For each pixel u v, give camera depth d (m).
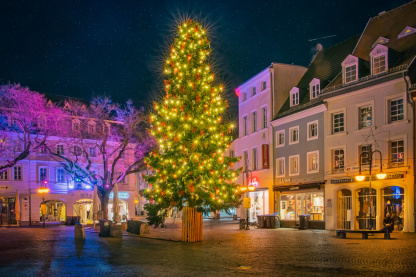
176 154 21.00
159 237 24.77
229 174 21.80
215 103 21.61
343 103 33.09
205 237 24.44
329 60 39.38
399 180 28.50
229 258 14.80
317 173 35.38
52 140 52.41
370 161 25.58
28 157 51.22
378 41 33.62
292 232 29.14
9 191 49.88
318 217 34.84
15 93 42.09
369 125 31.20
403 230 28.03
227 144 21.94
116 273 12.01
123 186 57.69
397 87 29.12
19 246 20.45
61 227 39.72
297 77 43.22
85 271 12.46
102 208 43.62
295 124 38.38
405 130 28.47
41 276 11.73
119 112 44.38
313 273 11.35
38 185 51.59
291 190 37.91
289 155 39.06
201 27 21.67
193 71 21.11
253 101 45.47
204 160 20.70
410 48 30.14
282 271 11.77
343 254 15.46
